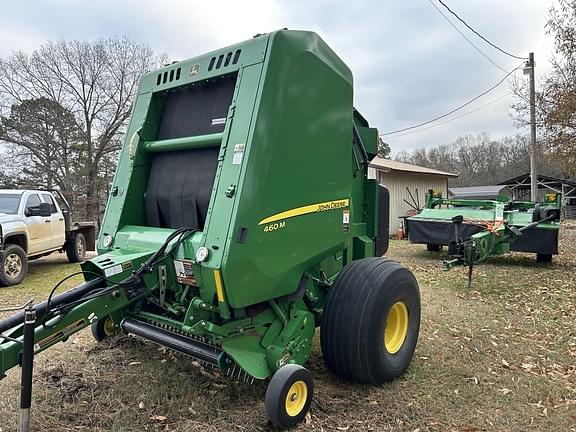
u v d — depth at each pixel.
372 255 4.61
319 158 3.39
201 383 3.61
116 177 3.88
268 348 3.20
